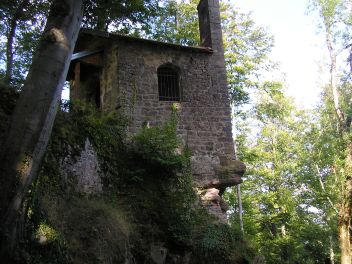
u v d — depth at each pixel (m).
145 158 11.79
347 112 19.33
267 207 27.16
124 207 10.85
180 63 14.55
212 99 14.52
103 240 8.73
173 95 14.37
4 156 6.24
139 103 13.46
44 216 7.84
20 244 6.68
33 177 6.46
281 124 28.38
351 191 15.52
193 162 13.43
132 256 9.74
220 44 15.41
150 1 14.28
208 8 15.83
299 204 26.92
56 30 6.98
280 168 26.59
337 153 21.12
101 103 14.15
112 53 14.03
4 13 14.70
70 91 16.41
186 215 11.68
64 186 9.54
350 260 14.83
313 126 25.44
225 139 14.18
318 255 26.39
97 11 11.30
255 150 26.84
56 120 10.02
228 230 12.37
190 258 11.12
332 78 20.41
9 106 8.93
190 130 13.80
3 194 6.08
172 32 24.47
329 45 20.80
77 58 13.98
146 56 14.12
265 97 26.16
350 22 20.09
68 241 8.19
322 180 25.36
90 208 9.39
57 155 9.67
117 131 12.12
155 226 11.08
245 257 11.84
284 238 24.86
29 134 6.39
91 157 10.74
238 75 23.59
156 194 11.73
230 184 13.73
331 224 22.94
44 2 13.88
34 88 6.61
